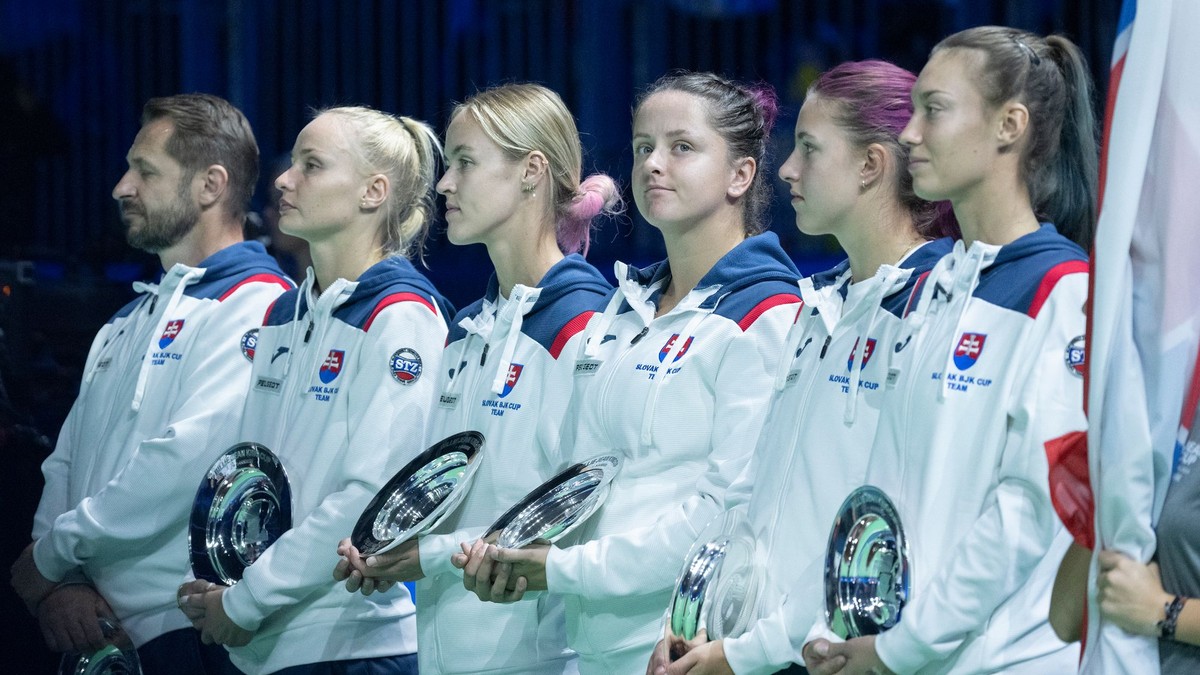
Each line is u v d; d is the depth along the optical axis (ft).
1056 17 45.85
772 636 20.90
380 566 25.99
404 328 28.50
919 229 22.59
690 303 24.67
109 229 44.80
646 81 51.44
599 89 51.55
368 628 28.76
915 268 21.21
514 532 24.82
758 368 23.79
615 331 25.72
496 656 26.22
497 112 27.17
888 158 22.17
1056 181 20.07
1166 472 17.88
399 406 28.09
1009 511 18.61
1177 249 17.76
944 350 19.66
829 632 20.04
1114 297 17.42
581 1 51.65
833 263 46.21
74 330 38.93
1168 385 17.72
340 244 30.17
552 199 27.73
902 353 20.38
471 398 27.25
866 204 22.33
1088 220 20.29
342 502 27.53
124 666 31.32
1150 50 17.54
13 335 37.27
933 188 19.93
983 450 19.07
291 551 27.43
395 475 26.96
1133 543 17.65
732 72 51.21
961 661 19.01
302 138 30.04
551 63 52.13
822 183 22.35
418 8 53.88
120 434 31.99
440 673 26.73
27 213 53.62
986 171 19.71
